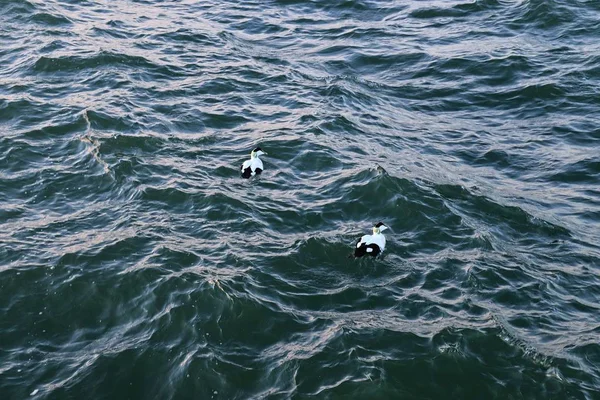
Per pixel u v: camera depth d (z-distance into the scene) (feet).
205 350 53.16
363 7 129.80
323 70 106.01
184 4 127.85
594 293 62.54
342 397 49.93
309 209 71.46
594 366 53.88
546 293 61.77
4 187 71.10
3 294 58.03
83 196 70.69
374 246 63.93
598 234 71.92
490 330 56.18
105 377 51.19
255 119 88.74
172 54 104.63
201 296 57.67
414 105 98.32
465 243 67.92
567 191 79.46
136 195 70.90
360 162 79.87
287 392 50.14
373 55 111.55
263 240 66.18
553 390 51.44
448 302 59.77
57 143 78.59
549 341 56.03
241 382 50.93
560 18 120.16
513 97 99.91
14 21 108.47
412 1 131.44
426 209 72.02
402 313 58.29
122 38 107.96
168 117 86.69
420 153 84.99
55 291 58.49
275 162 79.56
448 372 52.39
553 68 106.11
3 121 82.07
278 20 124.26
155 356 52.80
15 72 93.56
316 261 64.13
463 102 99.30
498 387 51.49
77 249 62.80
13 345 53.88
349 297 59.98
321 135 85.35
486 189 77.82
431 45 115.03
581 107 96.99
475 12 126.00
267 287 59.93
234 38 114.42
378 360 52.95
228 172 76.84
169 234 65.72
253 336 55.01
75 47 101.19
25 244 63.26
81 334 55.11
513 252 67.41
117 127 82.33
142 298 58.03
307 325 56.44
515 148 88.02
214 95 93.71
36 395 49.70
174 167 76.28
